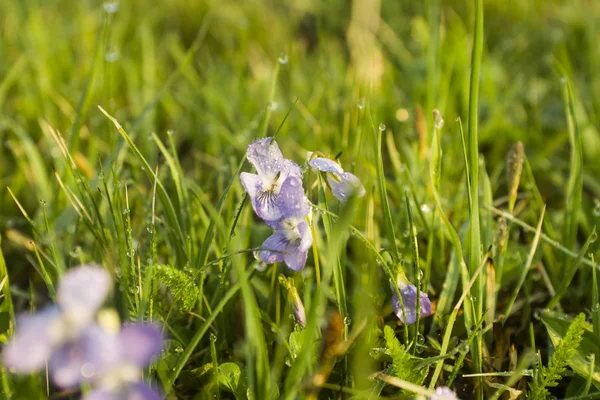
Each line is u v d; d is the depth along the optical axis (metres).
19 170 0.39
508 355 0.30
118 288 0.31
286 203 0.26
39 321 0.21
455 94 0.49
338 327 0.24
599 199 0.40
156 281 0.28
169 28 0.76
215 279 0.31
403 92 0.54
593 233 0.30
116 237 0.32
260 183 0.27
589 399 0.27
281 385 0.28
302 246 0.26
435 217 0.33
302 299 0.29
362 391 0.26
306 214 0.26
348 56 0.67
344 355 0.27
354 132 0.37
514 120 0.48
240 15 0.75
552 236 0.33
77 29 0.65
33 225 0.31
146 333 0.21
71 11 0.74
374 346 0.27
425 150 0.36
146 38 0.60
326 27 0.76
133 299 0.29
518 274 0.32
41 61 0.53
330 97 0.45
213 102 0.50
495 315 0.32
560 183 0.40
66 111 0.46
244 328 0.31
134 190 0.37
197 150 0.47
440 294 0.31
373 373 0.27
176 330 0.30
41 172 0.38
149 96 0.51
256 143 0.27
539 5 0.77
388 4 0.79
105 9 0.40
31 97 0.49
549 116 0.48
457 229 0.35
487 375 0.28
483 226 0.32
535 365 0.28
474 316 0.28
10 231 0.36
